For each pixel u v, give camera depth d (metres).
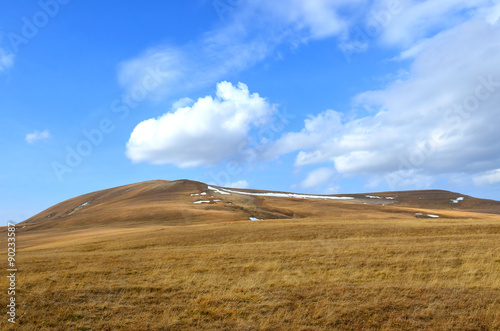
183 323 14.17
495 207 143.25
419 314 14.14
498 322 13.19
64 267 23.97
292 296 16.44
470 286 16.81
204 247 31.20
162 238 38.38
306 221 50.47
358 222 45.72
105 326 14.13
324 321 13.91
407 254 23.61
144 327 13.95
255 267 21.92
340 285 17.72
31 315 15.14
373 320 13.83
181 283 19.06
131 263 24.66
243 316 14.60
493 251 23.12
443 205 149.00
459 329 13.02
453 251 23.73
